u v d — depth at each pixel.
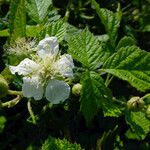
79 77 0.19
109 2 0.25
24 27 0.19
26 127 0.21
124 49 0.19
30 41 0.19
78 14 0.24
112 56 0.19
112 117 0.22
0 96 0.18
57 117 0.21
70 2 0.23
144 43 0.25
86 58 0.18
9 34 0.19
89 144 0.22
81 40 0.19
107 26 0.21
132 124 0.20
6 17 0.21
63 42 0.20
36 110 0.20
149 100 0.21
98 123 0.22
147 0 0.26
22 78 0.19
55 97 0.17
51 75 0.18
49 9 0.20
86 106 0.18
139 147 0.23
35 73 0.18
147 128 0.20
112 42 0.20
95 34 0.24
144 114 0.20
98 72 0.19
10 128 0.22
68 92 0.17
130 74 0.19
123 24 0.24
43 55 0.18
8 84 0.19
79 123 0.22
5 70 0.19
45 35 0.19
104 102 0.18
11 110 0.22
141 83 0.18
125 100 0.22
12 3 0.19
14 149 0.22
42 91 0.18
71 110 0.21
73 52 0.19
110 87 0.22
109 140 0.22
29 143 0.22
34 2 0.20
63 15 0.24
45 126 0.21
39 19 0.20
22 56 0.19
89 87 0.18
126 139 0.23
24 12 0.19
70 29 0.21
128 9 0.25
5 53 0.19
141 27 0.25
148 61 0.19
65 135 0.21
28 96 0.17
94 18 0.24
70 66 0.18
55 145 0.18
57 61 0.18
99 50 0.19
